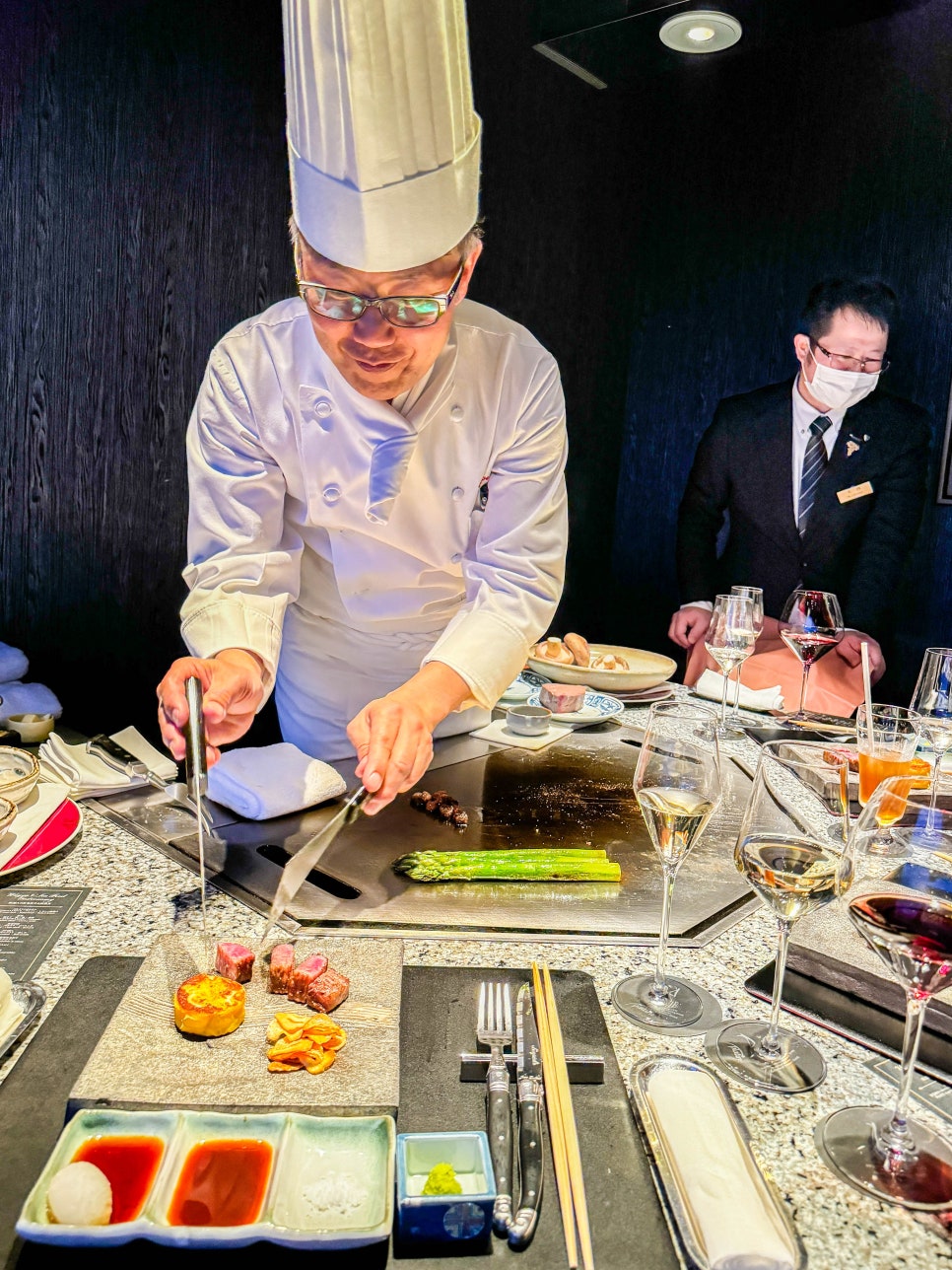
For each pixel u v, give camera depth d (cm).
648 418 445
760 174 396
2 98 221
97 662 273
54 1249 64
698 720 105
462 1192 67
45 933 104
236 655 134
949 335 355
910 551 374
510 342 154
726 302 412
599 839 138
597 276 421
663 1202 70
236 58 268
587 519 444
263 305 292
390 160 106
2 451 239
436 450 154
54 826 130
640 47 357
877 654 367
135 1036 82
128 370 262
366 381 125
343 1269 63
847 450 379
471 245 124
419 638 183
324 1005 87
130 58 243
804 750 137
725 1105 79
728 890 124
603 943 109
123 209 251
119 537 271
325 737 187
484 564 158
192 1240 60
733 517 409
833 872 82
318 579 178
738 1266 63
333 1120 71
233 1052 81
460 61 111
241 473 153
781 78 385
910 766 141
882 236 366
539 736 186
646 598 457
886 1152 76
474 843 134
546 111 376
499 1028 88
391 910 114
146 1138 69
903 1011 97
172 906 111
